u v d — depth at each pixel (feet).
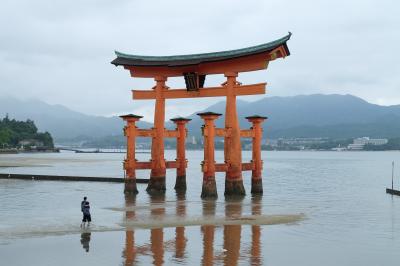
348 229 100.12
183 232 93.40
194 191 180.45
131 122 160.04
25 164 406.41
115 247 79.97
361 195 178.91
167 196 159.43
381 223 108.78
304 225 103.96
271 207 134.00
